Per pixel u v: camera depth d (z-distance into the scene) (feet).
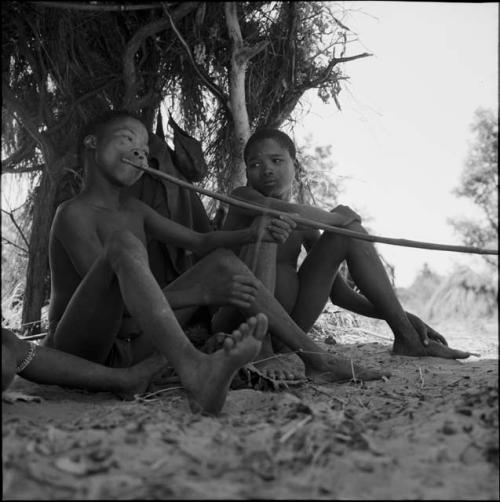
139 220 14.25
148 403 11.30
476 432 8.93
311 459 8.14
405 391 12.14
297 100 19.47
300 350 13.19
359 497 7.33
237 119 18.49
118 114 14.17
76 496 7.02
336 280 16.93
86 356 12.66
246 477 7.64
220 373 10.02
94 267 11.67
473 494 7.48
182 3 16.94
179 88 19.54
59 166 18.52
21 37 16.98
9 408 10.43
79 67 18.15
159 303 10.71
